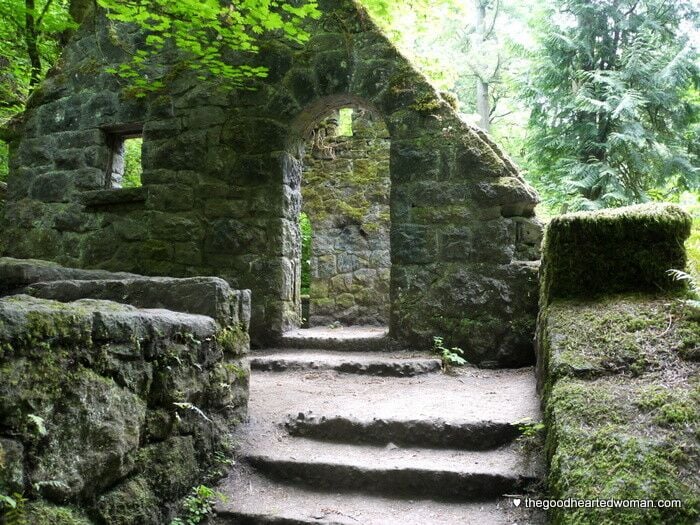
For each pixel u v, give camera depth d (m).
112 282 3.40
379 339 5.15
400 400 3.75
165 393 2.52
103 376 2.12
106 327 2.12
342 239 8.09
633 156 7.27
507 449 3.06
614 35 7.90
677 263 3.27
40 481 1.78
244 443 3.17
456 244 5.05
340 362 4.65
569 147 7.73
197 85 5.80
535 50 8.05
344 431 3.29
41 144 6.34
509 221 4.97
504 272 4.93
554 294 3.43
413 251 5.13
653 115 7.62
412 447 3.18
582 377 2.73
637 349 2.79
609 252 3.36
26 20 7.81
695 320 2.87
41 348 1.82
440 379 4.42
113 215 5.95
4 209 6.42
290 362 4.71
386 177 8.06
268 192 5.55
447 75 8.87
